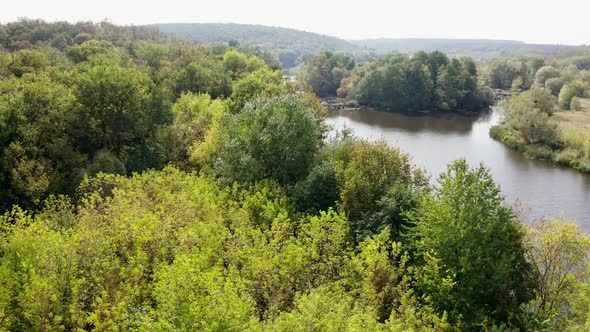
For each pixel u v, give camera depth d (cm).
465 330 2475
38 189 3803
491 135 9988
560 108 12925
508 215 2708
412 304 2459
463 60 16438
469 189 2731
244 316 1861
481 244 2630
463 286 2581
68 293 2231
